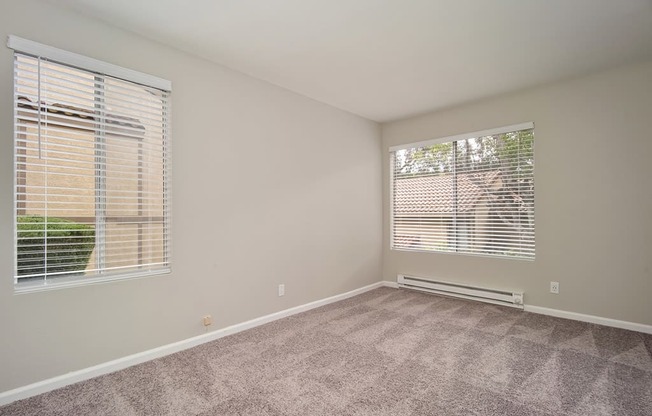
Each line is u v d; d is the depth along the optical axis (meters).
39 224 1.94
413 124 4.34
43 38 1.92
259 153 3.09
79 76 2.05
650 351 2.42
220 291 2.77
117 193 2.24
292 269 3.38
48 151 1.96
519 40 2.41
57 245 2.00
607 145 2.95
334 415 1.70
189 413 1.72
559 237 3.21
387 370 2.18
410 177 4.41
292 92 3.41
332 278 3.84
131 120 2.30
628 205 2.86
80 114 2.08
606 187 2.96
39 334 1.90
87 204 2.11
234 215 2.88
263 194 3.12
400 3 1.97
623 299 2.88
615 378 2.05
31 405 1.78
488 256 3.67
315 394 1.90
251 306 2.99
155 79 2.38
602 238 2.98
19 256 1.89
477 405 1.78
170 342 2.45
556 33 2.31
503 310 3.44
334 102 3.77
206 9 2.02
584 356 2.35
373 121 4.51
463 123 3.87
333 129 3.89
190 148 2.59
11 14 1.82
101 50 2.14
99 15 2.08
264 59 2.71
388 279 4.60
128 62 2.26
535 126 3.34
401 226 4.51
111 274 2.20
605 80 2.96
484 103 3.70
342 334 2.81
